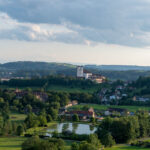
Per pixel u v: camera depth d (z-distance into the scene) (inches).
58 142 7007.9
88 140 7500.0
